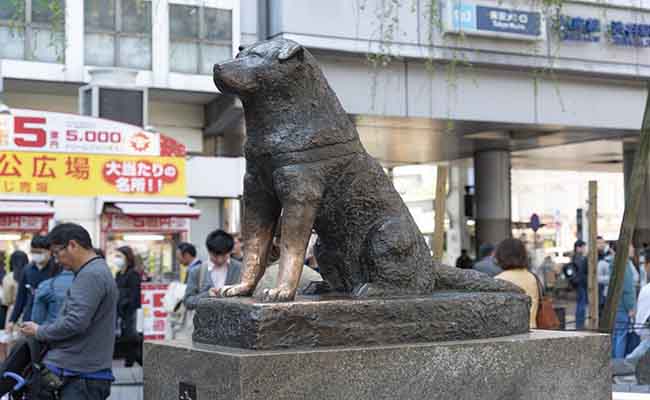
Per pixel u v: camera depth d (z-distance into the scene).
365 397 3.09
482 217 21.23
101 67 15.83
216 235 6.70
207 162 16.80
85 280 4.92
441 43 15.08
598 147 22.16
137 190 13.95
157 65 16.27
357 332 3.19
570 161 25.52
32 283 8.38
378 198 3.54
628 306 9.84
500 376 3.37
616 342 8.14
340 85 14.98
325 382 3.02
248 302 3.15
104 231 13.73
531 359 3.46
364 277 3.54
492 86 16.19
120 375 7.19
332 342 3.14
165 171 14.14
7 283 11.26
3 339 8.60
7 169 13.16
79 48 15.74
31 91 16.61
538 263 28.83
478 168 21.25
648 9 16.81
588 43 16.52
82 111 15.24
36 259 8.41
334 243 3.59
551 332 3.72
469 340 3.41
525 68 16.14
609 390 3.66
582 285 14.65
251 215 3.56
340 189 3.45
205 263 6.88
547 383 3.49
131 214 13.59
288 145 3.34
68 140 13.57
